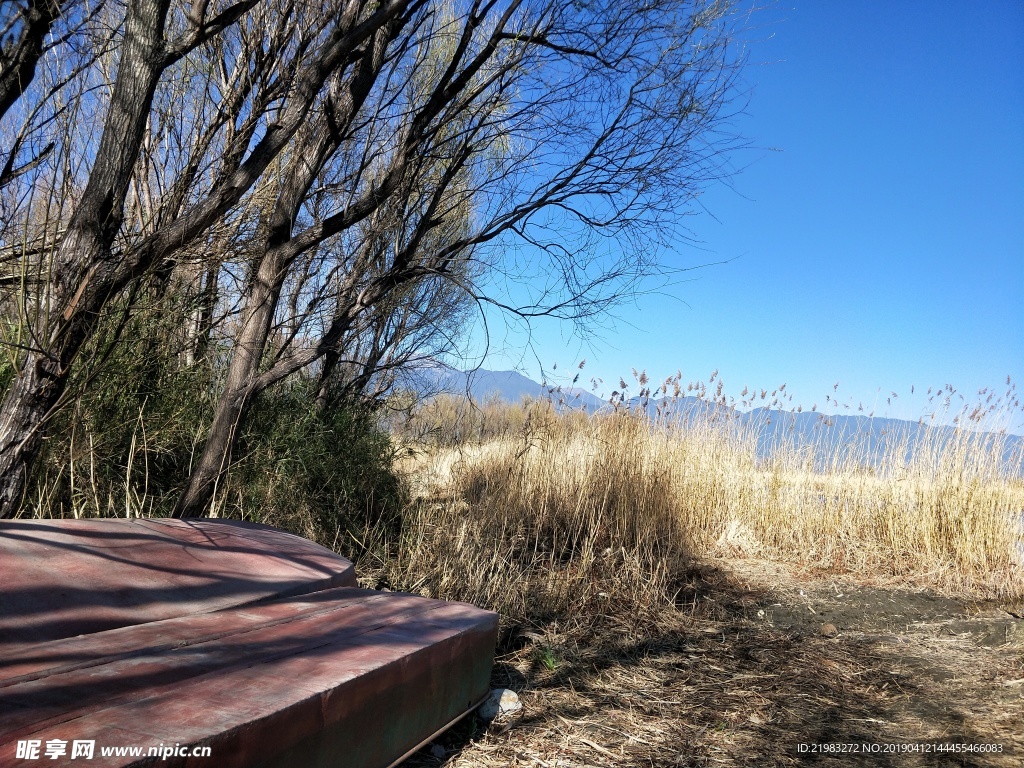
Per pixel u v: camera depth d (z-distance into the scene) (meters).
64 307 3.61
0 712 1.69
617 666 4.62
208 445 4.77
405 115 6.57
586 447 8.43
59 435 4.31
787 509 8.86
